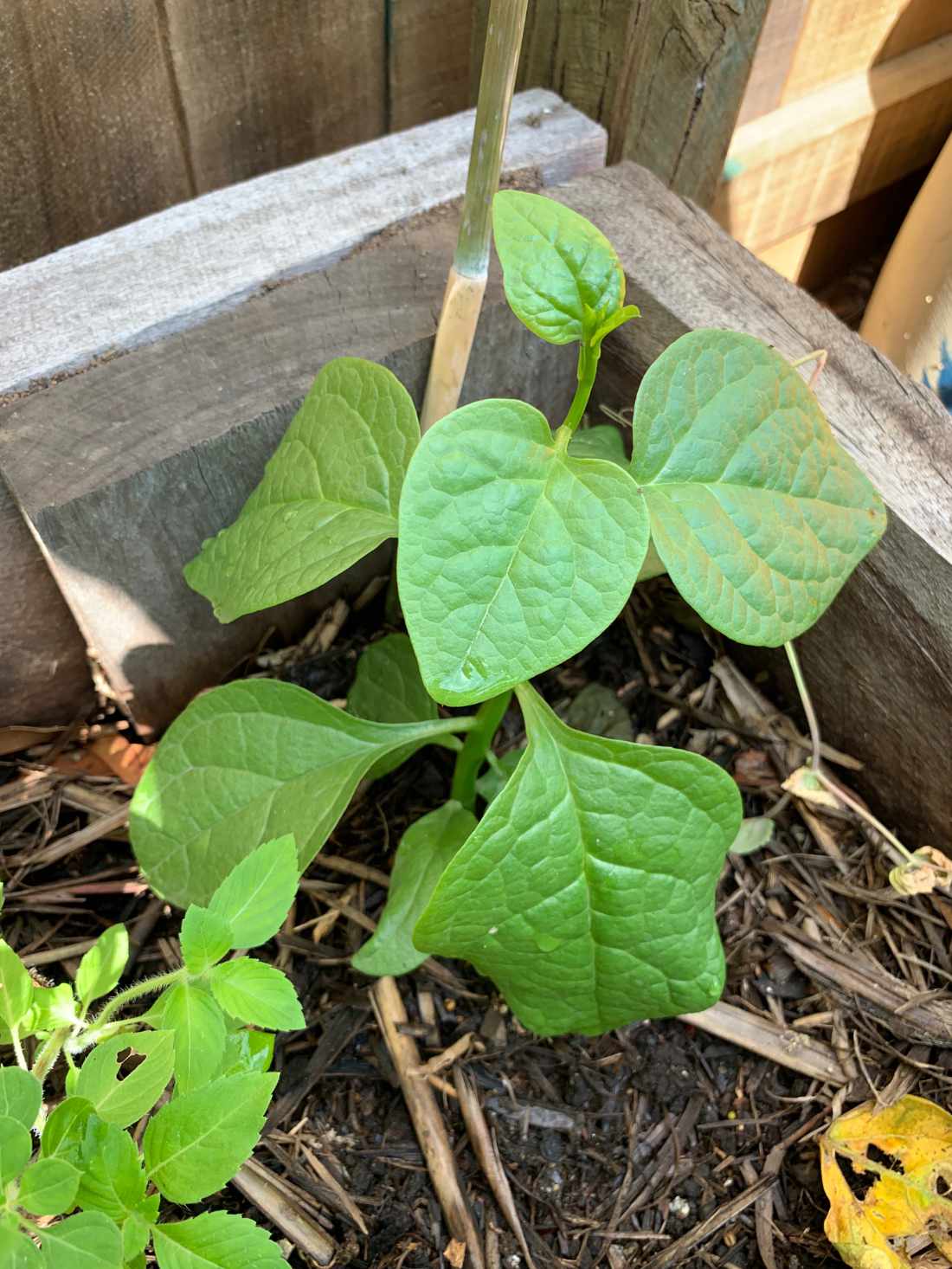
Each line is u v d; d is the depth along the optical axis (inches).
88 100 18.2
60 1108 10.1
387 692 18.0
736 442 12.7
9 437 15.1
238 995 11.1
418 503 10.4
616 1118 15.8
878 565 15.7
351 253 17.4
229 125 20.2
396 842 17.8
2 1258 9.0
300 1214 14.6
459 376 15.8
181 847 15.1
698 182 20.7
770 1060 16.4
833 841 18.2
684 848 13.3
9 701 18.8
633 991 14.1
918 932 17.3
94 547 15.7
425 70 21.9
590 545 10.9
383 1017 16.2
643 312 17.3
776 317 17.0
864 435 15.9
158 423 15.3
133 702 19.1
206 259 16.9
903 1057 16.2
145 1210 10.0
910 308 20.4
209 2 18.0
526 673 10.4
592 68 19.9
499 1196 15.0
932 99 23.0
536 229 11.2
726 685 19.6
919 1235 14.5
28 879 17.1
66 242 20.3
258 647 19.6
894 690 16.9
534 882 13.0
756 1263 14.8
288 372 16.0
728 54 18.3
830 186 23.7
